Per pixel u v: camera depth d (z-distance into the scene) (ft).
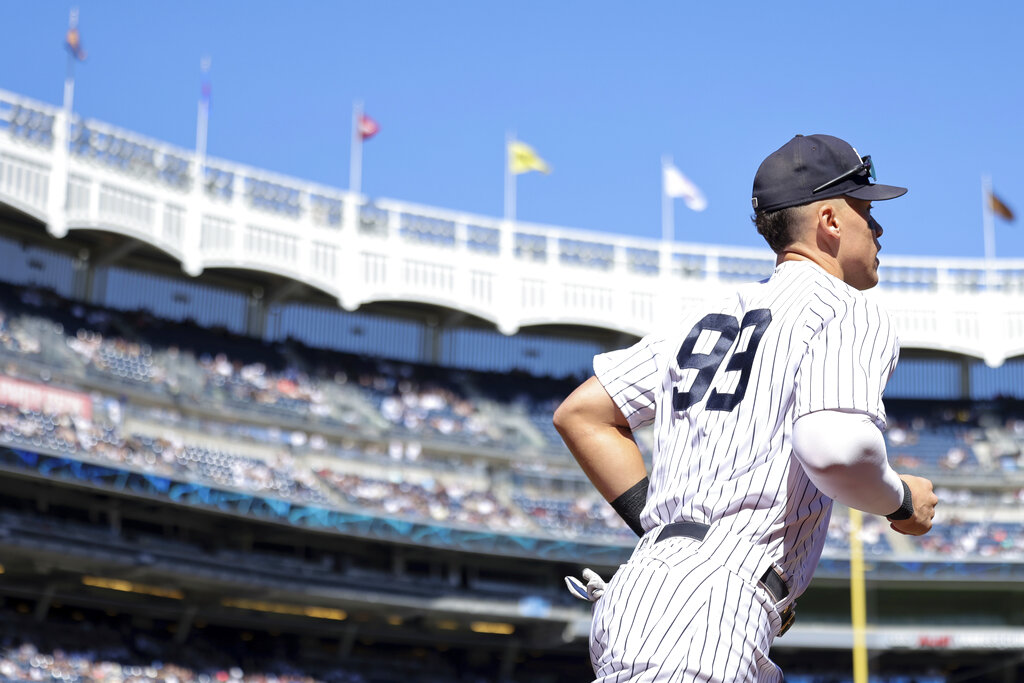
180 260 118.62
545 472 130.72
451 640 123.85
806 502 8.46
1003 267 141.79
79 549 96.63
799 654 126.72
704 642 8.07
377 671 122.62
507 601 115.14
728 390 8.71
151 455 104.27
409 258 131.54
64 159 111.24
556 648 124.26
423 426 132.16
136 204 116.06
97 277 124.88
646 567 8.50
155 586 107.76
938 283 142.10
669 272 139.64
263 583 106.22
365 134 132.05
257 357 131.03
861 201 9.27
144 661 106.93
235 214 122.83
